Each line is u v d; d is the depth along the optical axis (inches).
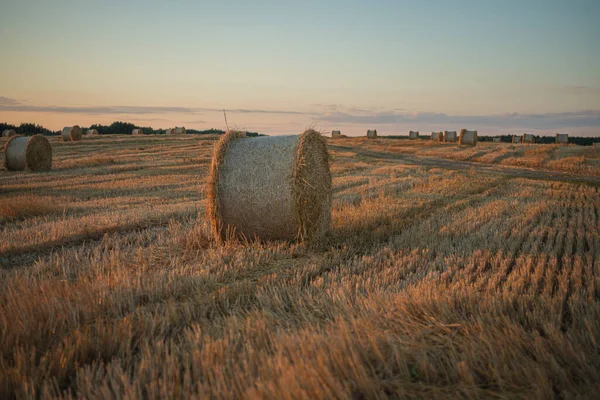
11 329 143.4
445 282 198.1
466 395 107.2
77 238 310.0
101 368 124.1
